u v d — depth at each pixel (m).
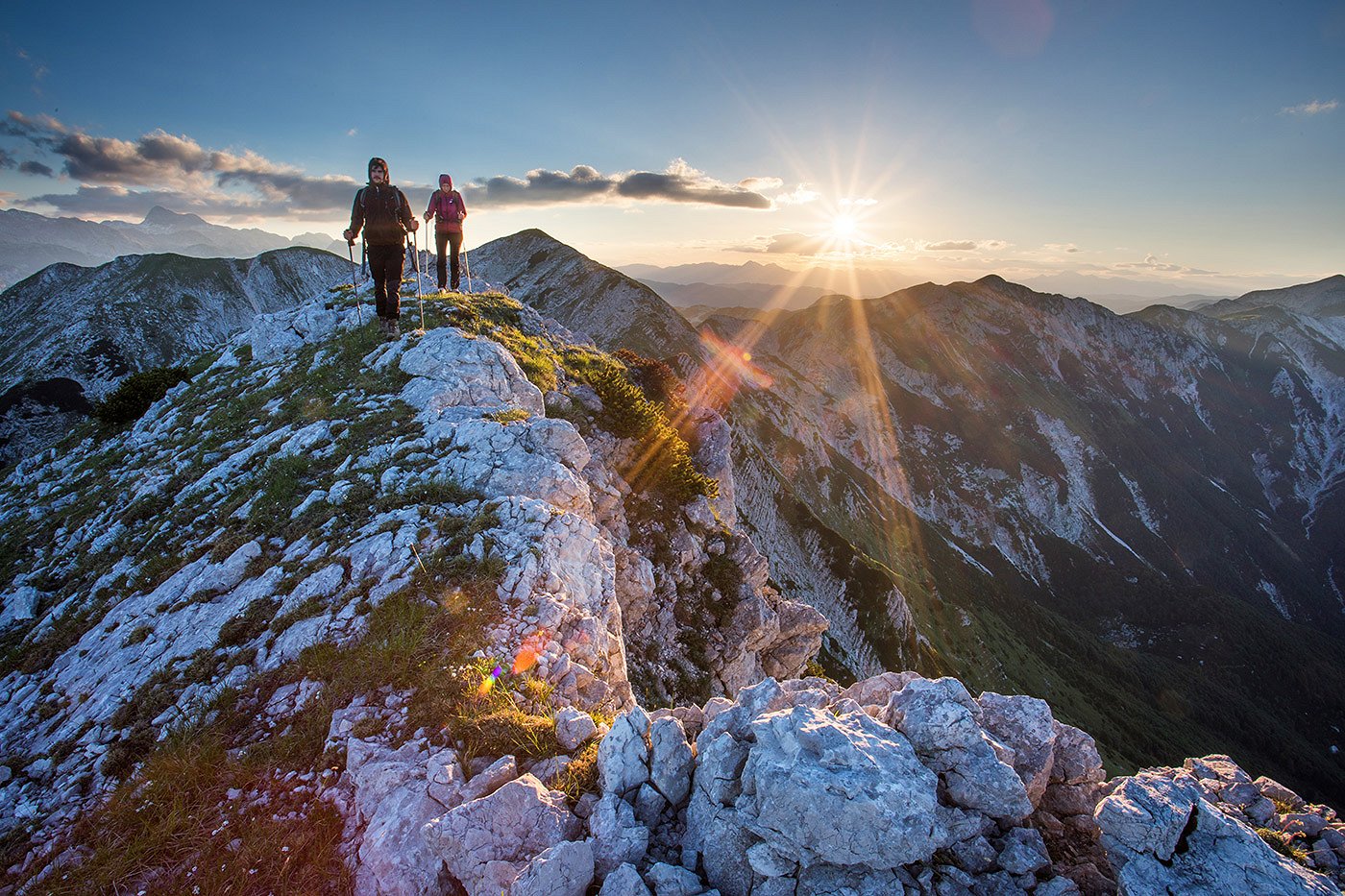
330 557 11.96
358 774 7.35
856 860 5.47
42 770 8.73
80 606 13.73
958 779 6.25
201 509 15.81
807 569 73.69
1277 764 137.12
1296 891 5.14
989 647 124.88
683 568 24.69
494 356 20.61
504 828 6.28
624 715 7.23
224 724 8.69
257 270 190.62
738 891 5.83
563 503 14.52
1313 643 185.50
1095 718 118.81
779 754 6.08
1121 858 5.66
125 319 153.12
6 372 142.12
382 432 17.08
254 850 6.77
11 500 25.20
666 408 35.72
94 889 6.60
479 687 8.75
